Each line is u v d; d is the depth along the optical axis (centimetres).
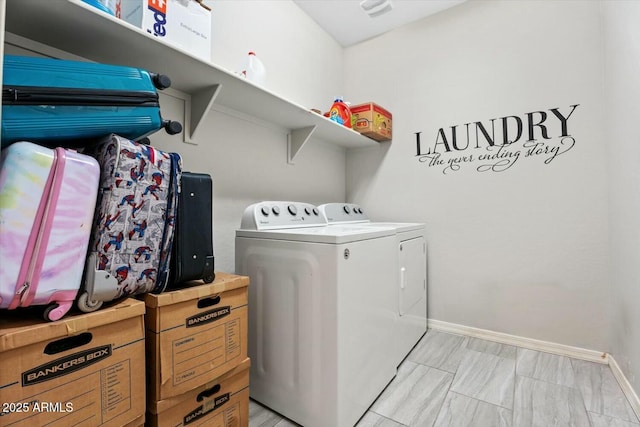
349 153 288
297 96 233
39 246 71
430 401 148
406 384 163
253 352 152
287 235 139
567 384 161
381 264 158
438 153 242
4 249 67
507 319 214
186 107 154
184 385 100
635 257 139
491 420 134
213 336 109
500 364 184
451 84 237
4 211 67
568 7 195
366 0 226
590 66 188
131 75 92
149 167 93
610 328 181
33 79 75
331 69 274
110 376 81
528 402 146
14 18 92
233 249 179
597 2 186
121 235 87
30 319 74
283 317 140
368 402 142
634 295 141
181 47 120
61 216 75
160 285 98
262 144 198
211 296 109
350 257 131
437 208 242
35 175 71
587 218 189
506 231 215
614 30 161
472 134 227
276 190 209
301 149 233
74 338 75
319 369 126
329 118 212
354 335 132
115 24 96
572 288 194
